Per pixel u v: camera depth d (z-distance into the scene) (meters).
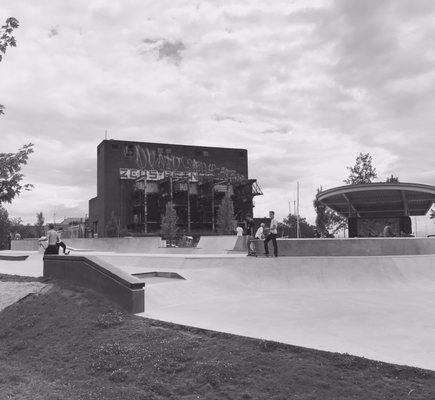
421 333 8.05
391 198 25.52
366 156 37.84
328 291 13.74
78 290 12.45
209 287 13.67
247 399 6.02
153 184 69.50
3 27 5.89
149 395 6.51
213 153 76.12
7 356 9.60
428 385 5.76
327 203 27.52
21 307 12.43
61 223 110.88
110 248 34.28
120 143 69.62
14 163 5.90
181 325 8.87
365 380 6.03
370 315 9.70
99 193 71.88
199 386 6.53
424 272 15.78
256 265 15.80
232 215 64.00
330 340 7.54
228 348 7.41
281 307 10.84
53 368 8.30
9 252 33.66
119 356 8.02
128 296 10.58
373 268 15.70
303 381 6.16
